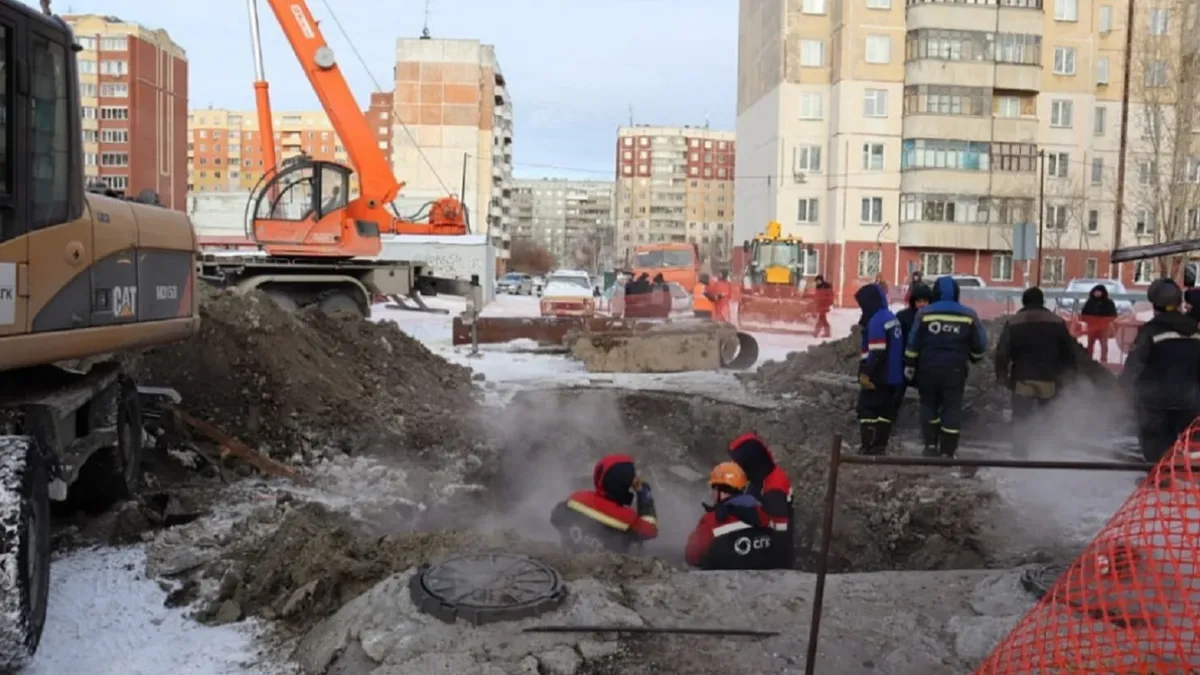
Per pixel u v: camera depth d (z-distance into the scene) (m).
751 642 4.26
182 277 6.89
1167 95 37.81
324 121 120.81
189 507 6.83
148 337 6.26
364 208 18.22
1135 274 46.59
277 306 10.89
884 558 7.17
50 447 5.14
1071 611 3.89
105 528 6.18
